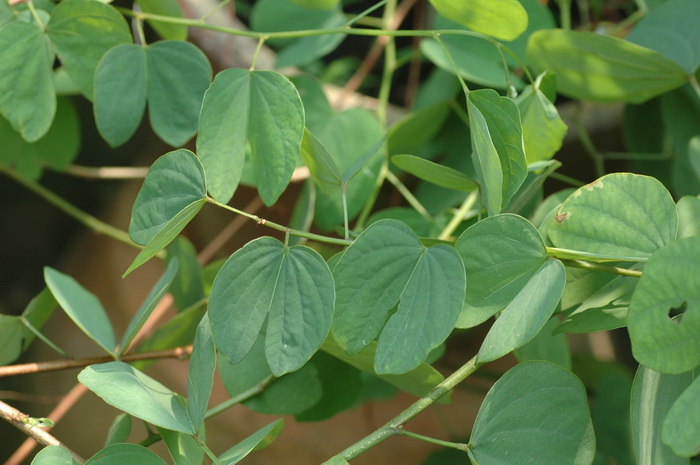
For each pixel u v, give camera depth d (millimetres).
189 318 927
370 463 1430
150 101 868
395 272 756
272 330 757
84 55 873
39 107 874
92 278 1518
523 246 755
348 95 1193
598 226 762
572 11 1267
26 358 1502
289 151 800
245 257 762
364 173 951
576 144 1070
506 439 756
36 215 1569
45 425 805
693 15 928
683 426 701
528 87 848
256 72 810
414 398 1453
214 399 1354
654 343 716
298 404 879
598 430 1018
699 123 953
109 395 770
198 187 770
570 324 776
